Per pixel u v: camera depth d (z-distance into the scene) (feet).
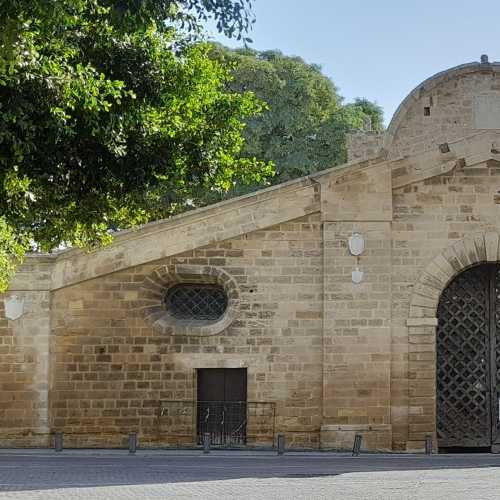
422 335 89.20
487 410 91.04
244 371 89.61
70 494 56.24
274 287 89.40
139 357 88.89
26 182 71.82
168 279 89.61
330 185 89.71
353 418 88.12
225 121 90.63
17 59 57.00
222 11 55.52
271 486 60.95
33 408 87.97
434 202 90.22
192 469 71.36
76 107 69.26
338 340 88.69
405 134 111.65
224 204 89.56
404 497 55.36
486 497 55.52
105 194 76.74
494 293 91.97
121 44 74.90
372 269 89.20
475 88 111.55
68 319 88.94
